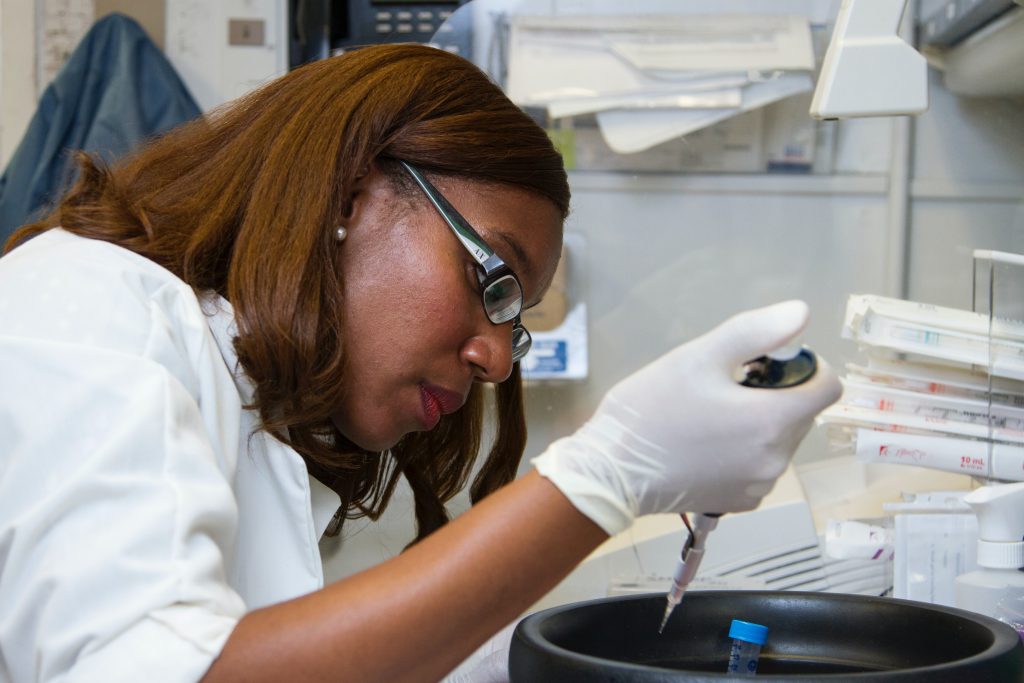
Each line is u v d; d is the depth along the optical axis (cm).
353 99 95
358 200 96
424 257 95
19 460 73
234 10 230
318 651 68
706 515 82
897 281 193
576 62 192
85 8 235
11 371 76
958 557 121
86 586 67
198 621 67
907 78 89
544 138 105
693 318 200
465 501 162
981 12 152
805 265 197
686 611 91
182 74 231
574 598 149
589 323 201
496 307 98
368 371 96
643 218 199
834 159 195
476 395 130
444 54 103
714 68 189
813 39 187
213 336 93
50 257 86
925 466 125
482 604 71
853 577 145
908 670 65
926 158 190
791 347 76
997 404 121
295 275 89
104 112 213
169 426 73
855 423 127
